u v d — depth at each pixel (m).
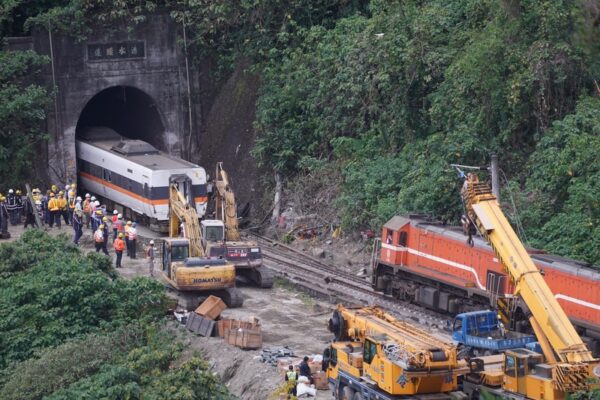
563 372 69.12
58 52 161.00
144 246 137.75
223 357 93.38
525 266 77.62
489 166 117.81
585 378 69.31
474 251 100.19
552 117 118.06
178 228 130.88
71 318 97.81
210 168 167.38
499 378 74.81
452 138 121.00
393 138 136.38
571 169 107.81
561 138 111.88
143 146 154.75
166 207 142.88
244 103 163.75
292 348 95.75
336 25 152.12
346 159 142.62
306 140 152.00
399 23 134.12
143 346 90.88
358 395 77.75
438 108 126.19
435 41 131.12
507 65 118.31
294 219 145.62
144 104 174.62
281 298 115.75
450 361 73.06
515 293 79.69
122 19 163.88
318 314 108.69
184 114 170.25
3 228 139.25
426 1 139.88
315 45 153.00
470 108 123.50
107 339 92.25
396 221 112.56
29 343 95.81
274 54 159.25
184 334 98.25
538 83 116.94
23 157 154.50
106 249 130.38
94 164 161.38
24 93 154.38
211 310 100.56
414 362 71.94
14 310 98.25
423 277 107.56
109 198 157.88
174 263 110.69
